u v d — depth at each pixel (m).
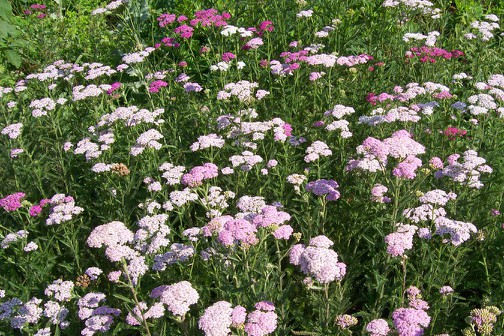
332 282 1.27
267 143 1.74
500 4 2.76
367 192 1.46
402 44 2.19
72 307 1.34
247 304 1.20
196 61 2.17
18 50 2.59
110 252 1.18
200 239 1.38
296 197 1.57
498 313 1.15
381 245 1.30
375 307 1.26
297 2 2.22
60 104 1.89
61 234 1.51
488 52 2.23
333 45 2.19
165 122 1.83
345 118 1.80
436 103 1.69
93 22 2.68
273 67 1.89
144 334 1.24
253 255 1.21
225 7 2.35
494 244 1.42
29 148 1.82
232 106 1.81
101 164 1.55
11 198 1.46
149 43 2.44
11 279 1.44
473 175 1.44
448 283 1.37
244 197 1.38
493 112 1.70
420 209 1.35
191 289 1.16
